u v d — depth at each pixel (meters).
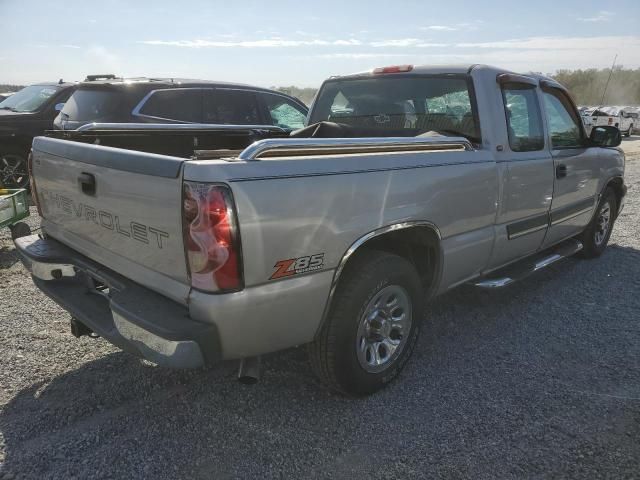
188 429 2.89
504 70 4.23
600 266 5.89
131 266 2.77
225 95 7.92
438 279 3.55
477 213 3.69
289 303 2.60
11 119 8.95
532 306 4.73
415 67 4.35
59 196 3.30
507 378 3.48
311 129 4.14
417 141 3.26
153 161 2.47
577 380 3.46
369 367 3.15
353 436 2.86
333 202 2.69
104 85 7.42
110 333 2.75
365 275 2.94
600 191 5.67
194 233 2.32
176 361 2.36
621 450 2.76
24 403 3.08
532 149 4.36
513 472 2.60
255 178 2.39
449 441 2.82
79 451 2.69
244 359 2.71
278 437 2.84
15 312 4.32
